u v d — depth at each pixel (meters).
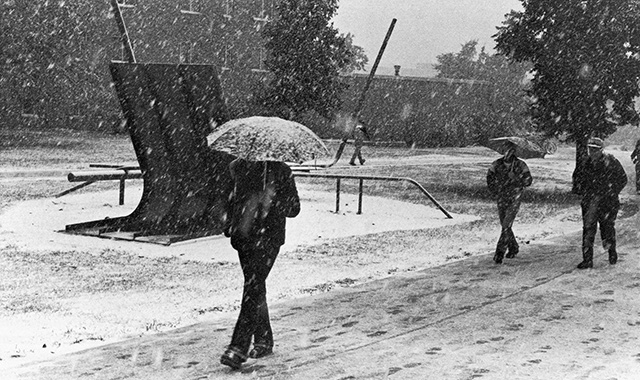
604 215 12.39
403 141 54.69
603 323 8.41
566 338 7.68
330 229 16.67
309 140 7.14
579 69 23.77
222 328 8.16
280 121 7.25
